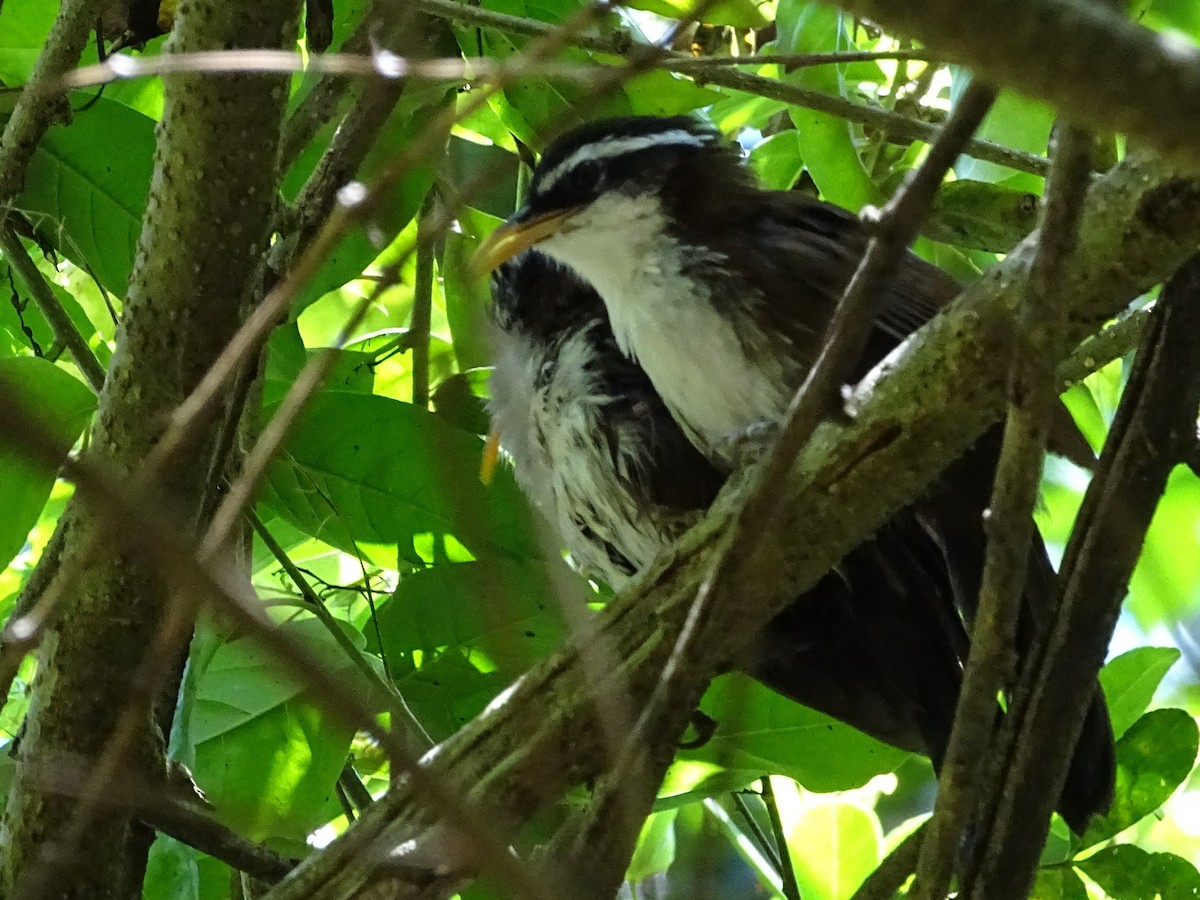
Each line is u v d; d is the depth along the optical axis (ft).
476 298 16.08
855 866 20.92
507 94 19.57
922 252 24.11
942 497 19.16
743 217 21.13
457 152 19.24
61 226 18.56
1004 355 11.93
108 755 9.68
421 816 14.48
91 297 22.72
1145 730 18.98
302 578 18.15
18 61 19.74
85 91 18.28
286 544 21.66
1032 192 21.71
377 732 6.89
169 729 17.52
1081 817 17.63
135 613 15.42
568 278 23.40
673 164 21.65
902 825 22.13
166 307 15.20
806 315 19.44
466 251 17.44
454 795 7.25
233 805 16.65
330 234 9.52
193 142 14.60
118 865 16.60
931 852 12.77
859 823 21.11
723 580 10.87
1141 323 17.83
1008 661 11.71
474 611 18.66
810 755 19.88
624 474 21.91
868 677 20.45
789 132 25.08
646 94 20.21
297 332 19.38
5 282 20.84
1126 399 13.07
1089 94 5.52
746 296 19.72
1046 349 10.18
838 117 20.15
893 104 23.04
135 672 15.70
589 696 14.33
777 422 18.86
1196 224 11.05
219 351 15.46
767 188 23.35
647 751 11.50
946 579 20.43
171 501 15.52
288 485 18.85
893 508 13.51
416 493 18.81
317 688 6.82
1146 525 13.25
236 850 16.80
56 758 15.55
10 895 15.70
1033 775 14.12
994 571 11.21
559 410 22.53
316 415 18.53
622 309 21.03
